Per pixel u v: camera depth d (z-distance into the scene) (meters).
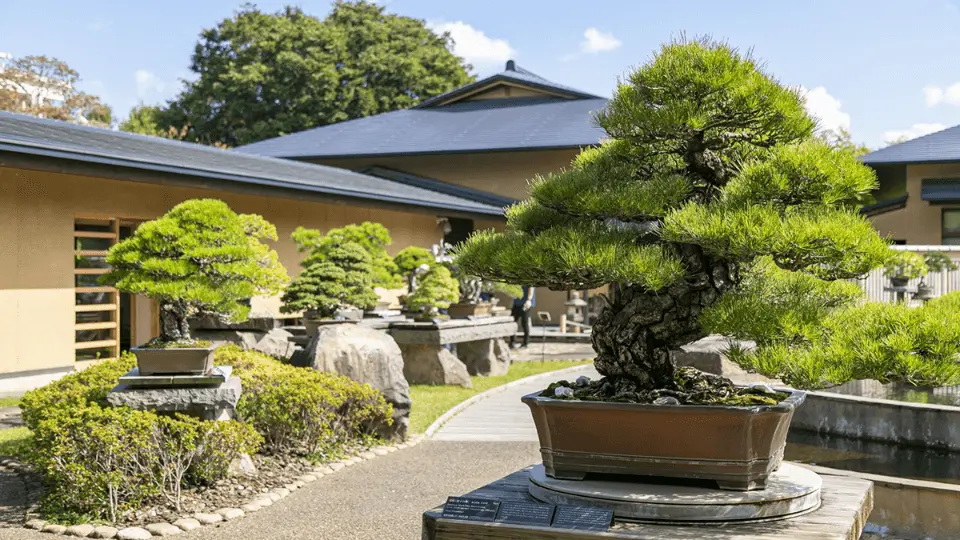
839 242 2.78
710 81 3.03
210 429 5.91
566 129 23.09
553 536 2.79
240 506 5.77
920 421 6.63
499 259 3.16
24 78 28.75
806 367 2.82
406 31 38.28
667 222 2.95
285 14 38.81
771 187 2.93
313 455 7.27
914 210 22.19
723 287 3.22
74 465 5.38
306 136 26.56
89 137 12.50
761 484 2.96
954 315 2.96
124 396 5.84
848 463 6.51
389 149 23.50
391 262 13.94
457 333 12.96
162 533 5.14
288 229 15.91
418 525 5.46
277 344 11.26
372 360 8.38
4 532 5.11
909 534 4.81
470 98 28.55
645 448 3.01
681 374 3.47
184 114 36.19
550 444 3.14
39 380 11.61
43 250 11.67
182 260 5.93
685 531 2.75
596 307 23.84
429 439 8.58
